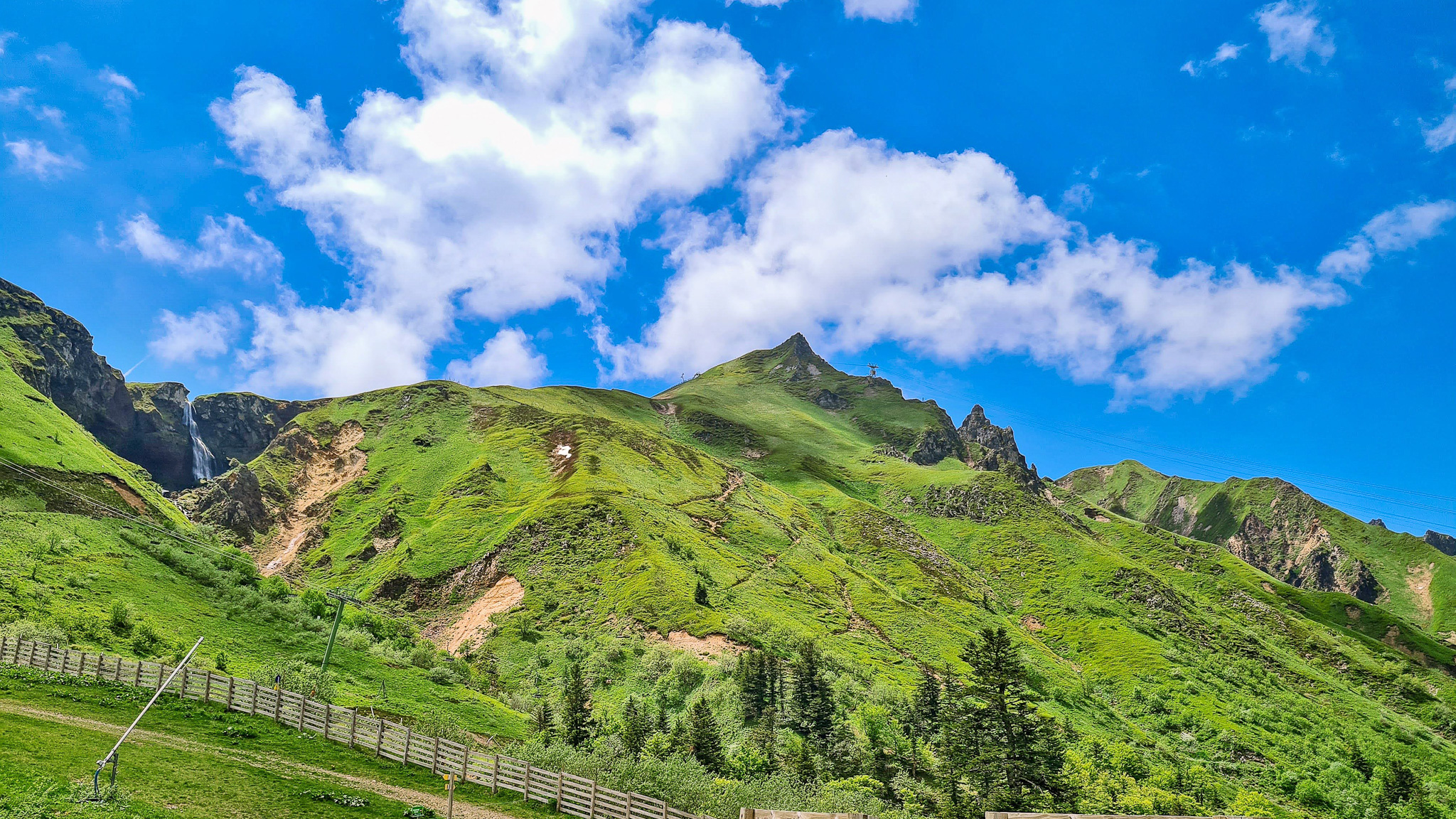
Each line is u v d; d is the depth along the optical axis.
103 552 108.56
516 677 131.12
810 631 166.88
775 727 96.69
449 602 179.00
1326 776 155.12
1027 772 80.56
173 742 46.78
